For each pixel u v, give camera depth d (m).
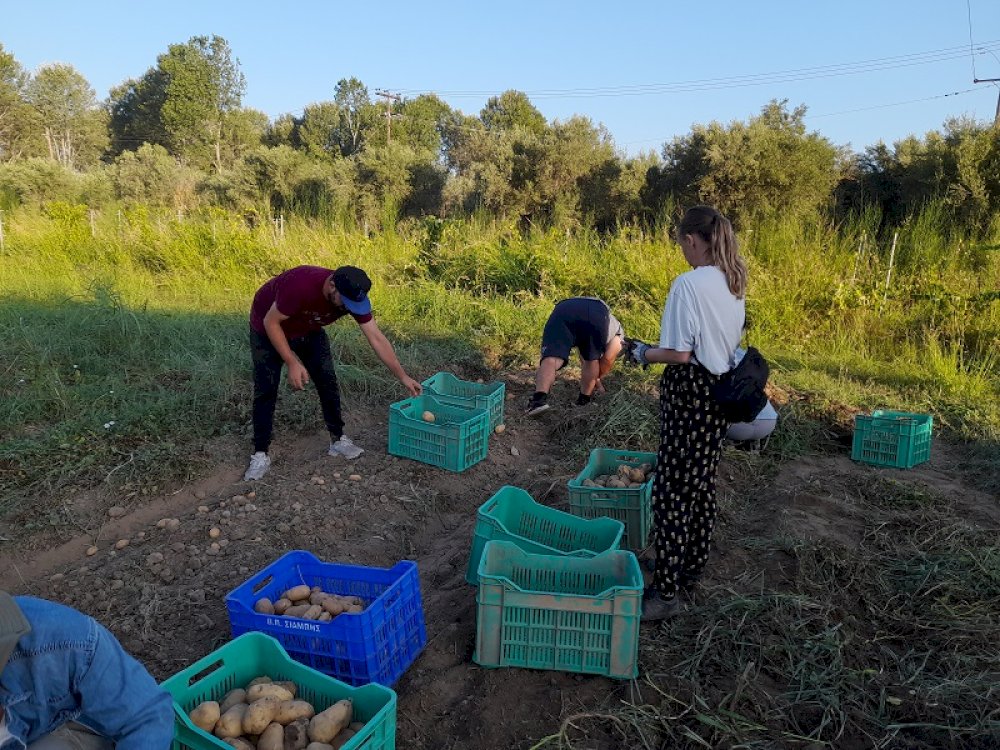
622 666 3.23
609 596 3.17
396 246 13.30
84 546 4.53
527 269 11.21
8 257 13.62
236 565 4.22
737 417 3.36
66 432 5.64
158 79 62.41
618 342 6.09
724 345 3.33
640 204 20.47
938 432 6.67
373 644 3.06
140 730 2.05
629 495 4.27
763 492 5.31
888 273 9.92
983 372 7.94
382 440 6.02
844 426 6.57
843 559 4.25
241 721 2.53
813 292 9.92
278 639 3.14
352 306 4.69
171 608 3.85
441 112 57.50
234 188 24.98
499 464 5.75
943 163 13.41
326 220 15.10
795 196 17.02
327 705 2.76
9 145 63.47
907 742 2.99
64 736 2.12
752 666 3.35
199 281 11.98
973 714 3.11
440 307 9.93
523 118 51.56
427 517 4.95
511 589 3.23
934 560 4.30
